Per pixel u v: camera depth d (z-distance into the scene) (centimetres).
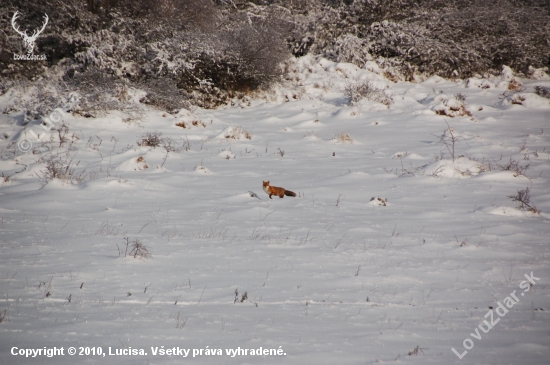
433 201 4681
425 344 1728
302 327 1872
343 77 13500
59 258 2792
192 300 2198
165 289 2344
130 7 12000
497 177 5569
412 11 15238
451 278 2614
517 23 15025
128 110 9375
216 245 3148
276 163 6550
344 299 2259
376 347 1684
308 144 7869
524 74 14962
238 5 15500
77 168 6075
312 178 5631
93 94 9300
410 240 3366
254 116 10712
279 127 9562
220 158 6850
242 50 11762
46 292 2244
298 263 2822
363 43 14788
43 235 3306
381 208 4384
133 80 11162
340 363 1535
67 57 12175
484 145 7512
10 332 1753
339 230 3609
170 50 11388
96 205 4297
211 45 11538
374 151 7338
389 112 10588
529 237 3484
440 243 3294
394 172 5959
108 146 7481
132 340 1695
